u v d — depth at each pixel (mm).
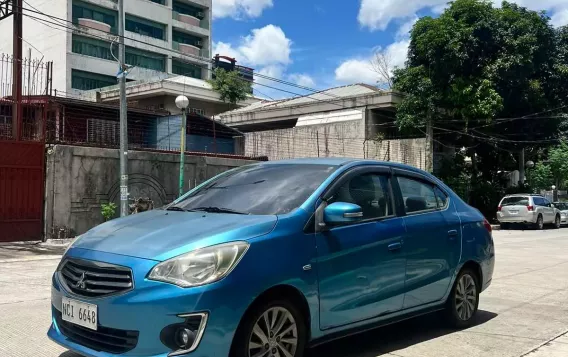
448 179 28469
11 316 6066
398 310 4855
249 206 4410
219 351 3418
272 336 3758
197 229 3828
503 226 27109
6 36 56781
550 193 47594
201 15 65812
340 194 4559
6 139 14281
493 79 26750
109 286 3541
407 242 4922
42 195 14531
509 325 5984
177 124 23828
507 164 33625
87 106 20875
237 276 3525
